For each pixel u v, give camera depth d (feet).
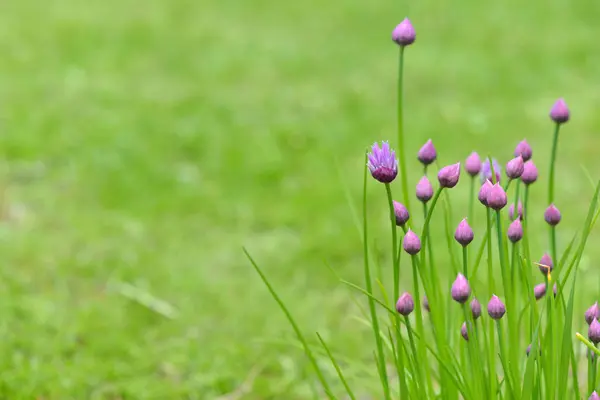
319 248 19.47
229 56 37.40
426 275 8.96
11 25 42.52
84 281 18.43
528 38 40.09
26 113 28.45
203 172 24.31
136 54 37.63
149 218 21.29
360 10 47.83
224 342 15.83
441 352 9.45
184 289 17.84
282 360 15.28
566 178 23.27
